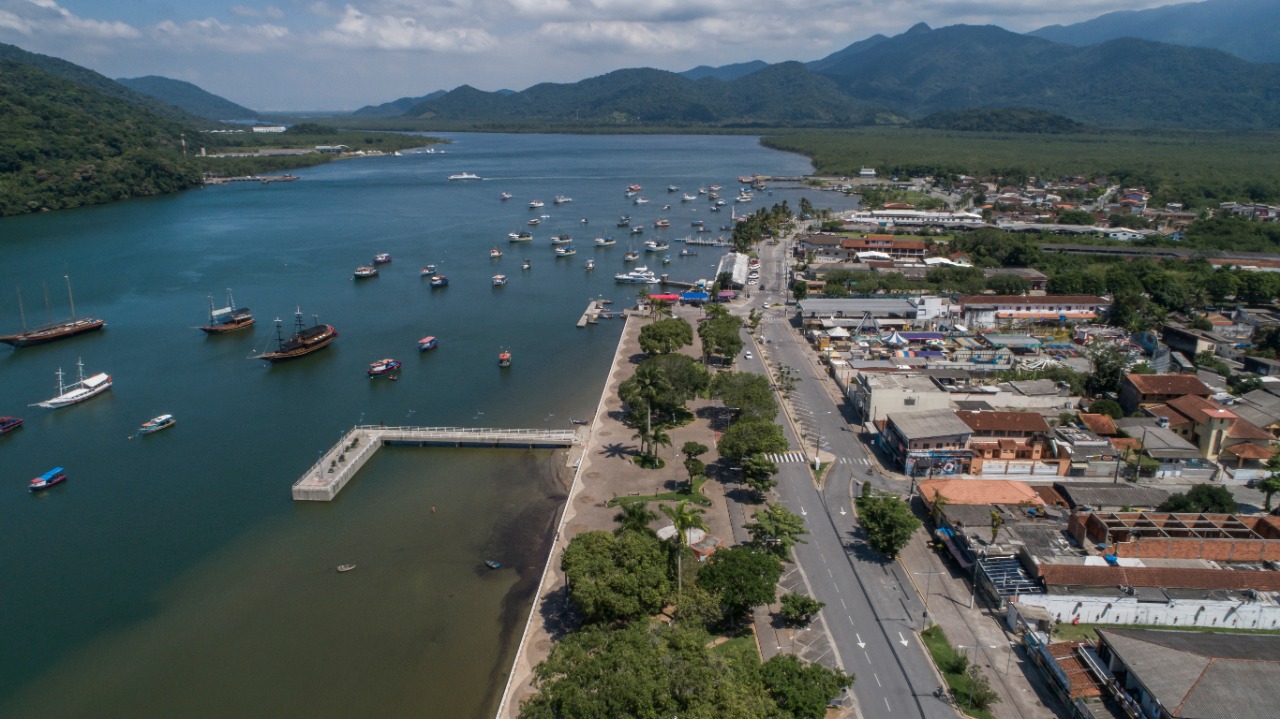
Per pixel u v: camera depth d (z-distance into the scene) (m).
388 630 119.12
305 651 115.00
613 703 81.38
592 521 141.12
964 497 140.12
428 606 124.69
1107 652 97.81
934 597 118.69
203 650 115.69
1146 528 124.56
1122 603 111.19
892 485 154.50
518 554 138.75
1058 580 114.69
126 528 149.00
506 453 180.12
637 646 90.06
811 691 89.00
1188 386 184.12
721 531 136.50
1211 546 121.31
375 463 175.75
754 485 147.25
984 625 111.94
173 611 124.69
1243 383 195.25
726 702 82.38
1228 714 83.88
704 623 111.12
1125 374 194.25
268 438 188.88
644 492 152.38
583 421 195.12
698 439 177.62
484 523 149.75
